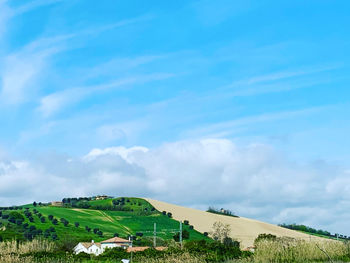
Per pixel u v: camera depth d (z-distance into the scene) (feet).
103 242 442.50
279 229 605.73
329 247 159.63
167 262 153.89
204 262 152.15
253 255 156.46
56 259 160.56
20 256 159.43
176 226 620.49
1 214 600.80
